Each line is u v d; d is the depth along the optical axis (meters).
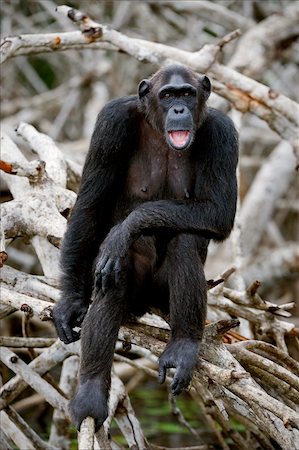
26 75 28.50
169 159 12.59
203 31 27.56
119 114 12.42
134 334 11.91
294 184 26.55
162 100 12.26
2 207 14.30
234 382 10.65
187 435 19.17
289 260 22.97
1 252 12.66
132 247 12.26
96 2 26.70
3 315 14.62
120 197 12.80
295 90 26.64
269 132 26.38
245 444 16.30
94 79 26.30
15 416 15.49
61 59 29.41
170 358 11.28
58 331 11.93
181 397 21.64
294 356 16.02
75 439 18.27
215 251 22.80
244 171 26.77
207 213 11.80
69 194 14.48
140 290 12.37
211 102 20.17
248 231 23.03
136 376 19.89
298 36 22.53
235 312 14.75
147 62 17.45
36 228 14.02
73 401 11.17
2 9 26.55
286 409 10.35
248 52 21.91
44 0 26.41
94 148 12.40
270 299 23.94
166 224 11.60
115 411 14.66
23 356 18.78
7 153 16.09
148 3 25.30
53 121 28.14
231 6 27.64
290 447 11.45
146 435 19.19
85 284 12.27
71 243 12.30
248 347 12.39
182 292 11.44
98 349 11.30
